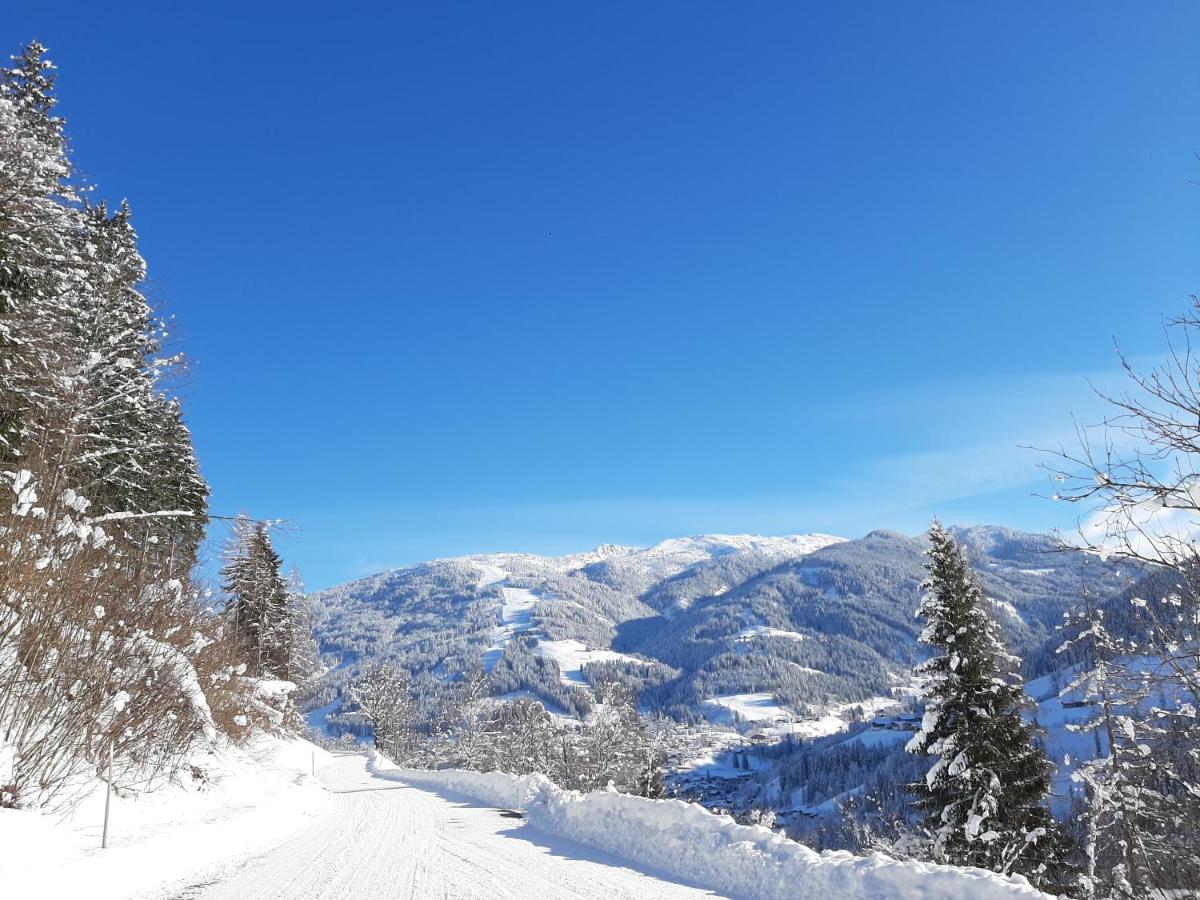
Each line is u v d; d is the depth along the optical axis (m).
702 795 98.75
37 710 10.24
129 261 23.22
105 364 19.56
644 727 57.59
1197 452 5.32
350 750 89.31
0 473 13.02
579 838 12.65
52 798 10.14
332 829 14.32
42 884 7.08
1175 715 6.82
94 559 13.55
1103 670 6.86
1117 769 8.82
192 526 24.94
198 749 17.20
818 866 8.12
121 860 8.48
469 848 11.70
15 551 10.98
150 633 14.91
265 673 41.44
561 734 58.56
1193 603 5.86
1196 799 7.82
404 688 82.25
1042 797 17.58
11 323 16.17
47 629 11.13
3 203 16.38
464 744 68.88
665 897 8.02
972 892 6.77
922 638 19.58
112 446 19.94
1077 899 10.63
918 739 19.16
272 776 21.67
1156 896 8.92
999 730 17.98
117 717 12.27
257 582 43.38
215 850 10.63
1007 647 19.06
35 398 16.28
